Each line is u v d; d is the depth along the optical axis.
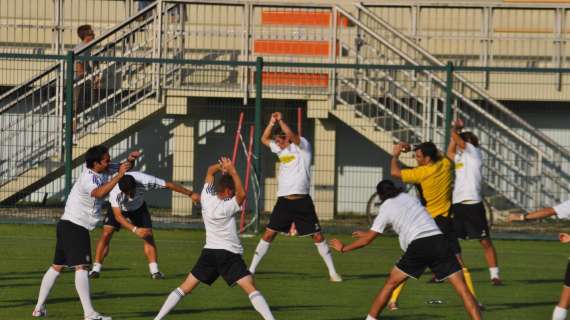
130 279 37.00
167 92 57.00
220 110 59.97
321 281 37.69
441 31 64.25
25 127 55.59
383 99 58.47
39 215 55.16
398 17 64.12
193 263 41.72
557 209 27.97
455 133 37.56
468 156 37.50
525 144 57.25
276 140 38.62
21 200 56.38
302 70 57.97
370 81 57.62
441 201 32.56
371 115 57.72
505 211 57.47
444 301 33.34
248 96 57.91
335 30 57.72
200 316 29.69
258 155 52.88
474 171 37.50
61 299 32.31
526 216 28.06
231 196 26.72
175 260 42.62
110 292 33.94
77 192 28.62
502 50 63.56
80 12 65.19
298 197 38.38
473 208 37.34
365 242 27.70
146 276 37.78
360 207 59.81
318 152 58.69
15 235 49.94
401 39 57.59
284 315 30.09
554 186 57.44
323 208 58.75
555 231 56.16
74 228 28.42
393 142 57.19
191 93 57.16
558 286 37.47
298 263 43.03
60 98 55.25
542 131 62.25
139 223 37.16
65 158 53.22
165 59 52.34
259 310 26.61
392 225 27.72
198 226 54.75
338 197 59.75
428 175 32.31
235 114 60.00
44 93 57.25
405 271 27.31
